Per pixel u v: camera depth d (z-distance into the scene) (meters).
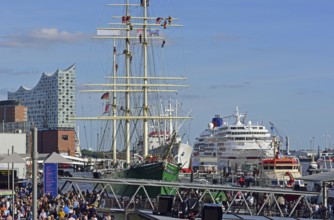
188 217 51.72
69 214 71.75
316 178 89.94
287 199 104.06
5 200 79.50
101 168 157.12
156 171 117.50
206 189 95.50
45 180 76.00
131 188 115.00
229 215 54.75
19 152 137.88
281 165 157.50
